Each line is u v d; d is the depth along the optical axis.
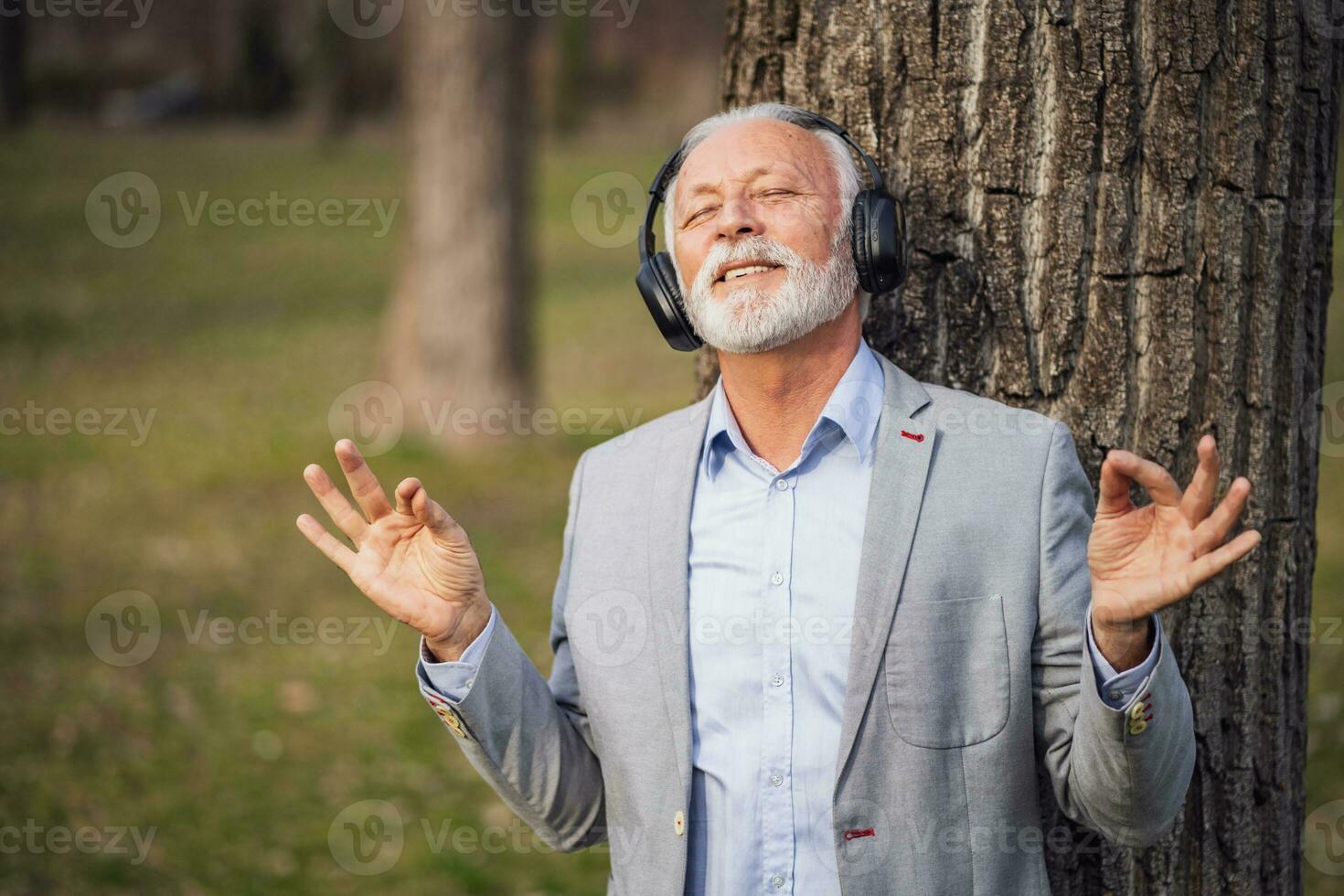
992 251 2.13
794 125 2.00
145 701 5.45
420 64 9.49
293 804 4.59
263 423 10.35
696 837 1.84
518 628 6.16
